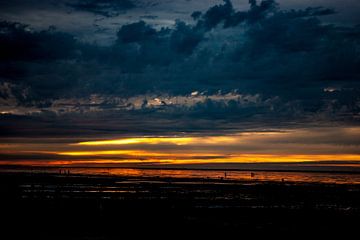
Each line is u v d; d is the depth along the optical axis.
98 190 103.56
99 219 57.22
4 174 198.75
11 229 48.66
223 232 50.91
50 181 139.62
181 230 51.56
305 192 113.06
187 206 73.75
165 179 186.75
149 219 58.66
